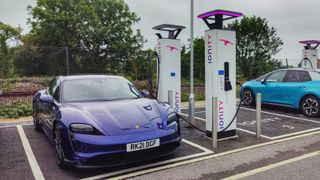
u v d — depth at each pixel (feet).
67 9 100.99
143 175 13.78
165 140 14.26
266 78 32.12
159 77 26.45
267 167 14.57
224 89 19.39
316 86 27.07
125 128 13.84
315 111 27.12
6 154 17.22
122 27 101.14
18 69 59.26
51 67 54.03
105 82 18.97
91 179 13.46
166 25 25.04
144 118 14.76
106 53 57.82
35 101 22.88
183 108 33.76
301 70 29.07
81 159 13.20
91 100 16.92
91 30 97.96
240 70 79.15
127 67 55.42
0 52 62.54
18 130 23.52
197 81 58.39
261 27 80.33
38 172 14.38
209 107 19.70
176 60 26.55
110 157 13.32
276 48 83.20
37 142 19.77
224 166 14.80
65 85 18.11
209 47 19.38
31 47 64.34
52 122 16.52
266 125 24.08
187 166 14.83
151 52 40.32
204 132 21.40
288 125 24.04
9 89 42.93
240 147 17.99
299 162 15.20
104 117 14.38
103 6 101.19
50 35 99.35
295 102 28.66
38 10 100.22
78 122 13.93
